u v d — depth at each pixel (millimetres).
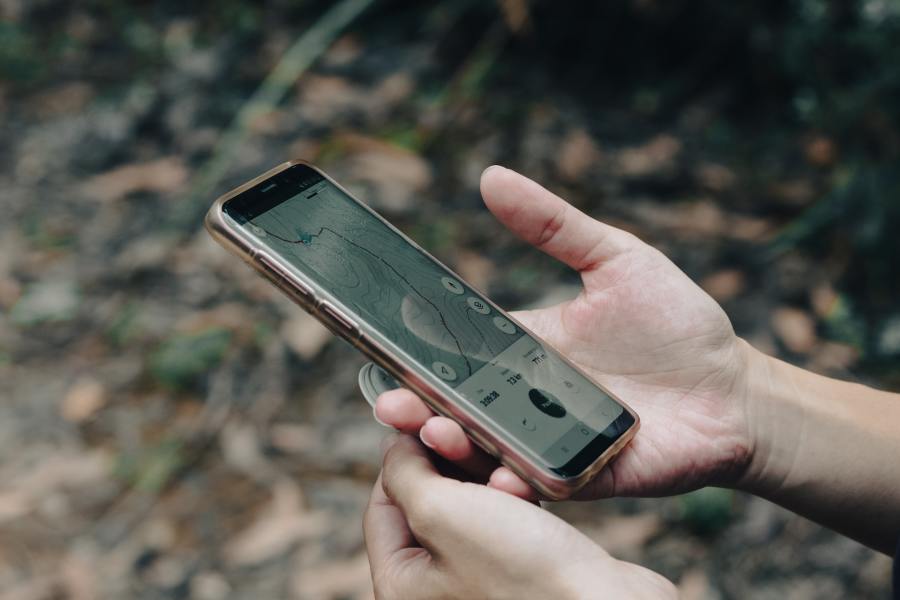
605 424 534
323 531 800
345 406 871
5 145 1162
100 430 868
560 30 1199
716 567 781
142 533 807
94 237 1040
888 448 574
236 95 1194
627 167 1082
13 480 837
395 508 547
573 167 1080
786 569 779
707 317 577
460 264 968
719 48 1163
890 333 905
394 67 1213
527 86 1184
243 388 883
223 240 542
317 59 1234
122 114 1184
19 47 1301
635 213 1028
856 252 954
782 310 914
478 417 517
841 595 768
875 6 1074
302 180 565
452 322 545
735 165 1084
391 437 543
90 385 895
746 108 1150
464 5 1232
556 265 968
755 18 1126
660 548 791
